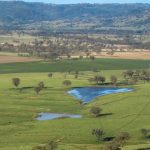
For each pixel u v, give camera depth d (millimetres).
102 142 192375
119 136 184750
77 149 177875
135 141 193250
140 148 179250
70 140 194375
